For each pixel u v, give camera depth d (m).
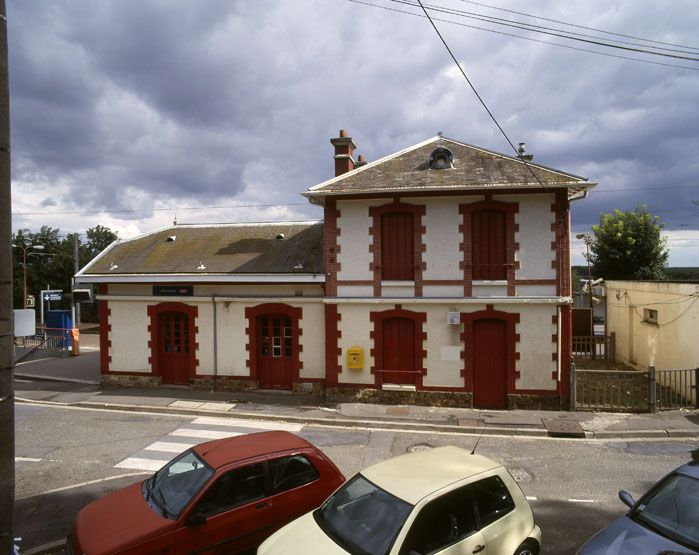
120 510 6.05
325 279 15.18
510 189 14.02
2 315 5.01
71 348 25.39
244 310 16.27
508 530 5.42
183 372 16.97
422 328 14.56
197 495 5.82
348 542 4.98
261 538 6.12
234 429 12.52
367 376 14.88
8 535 4.99
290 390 16.14
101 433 12.23
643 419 12.85
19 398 15.77
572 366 13.73
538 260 14.12
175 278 16.31
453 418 13.13
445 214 14.52
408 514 4.89
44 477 9.58
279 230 19.31
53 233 55.91
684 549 5.07
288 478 6.48
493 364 14.37
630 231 30.56
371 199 14.84
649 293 19.53
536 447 11.13
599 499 8.34
